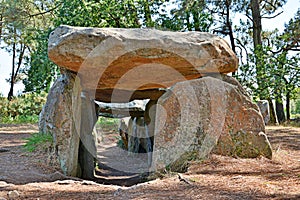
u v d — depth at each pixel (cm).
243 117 521
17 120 1510
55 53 462
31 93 1852
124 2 1202
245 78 1251
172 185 367
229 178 381
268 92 1236
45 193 361
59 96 517
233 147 505
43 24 1681
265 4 1791
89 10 1123
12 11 1543
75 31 463
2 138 855
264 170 427
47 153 570
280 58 1239
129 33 476
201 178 385
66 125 510
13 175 457
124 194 350
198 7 1360
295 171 415
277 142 720
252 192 319
